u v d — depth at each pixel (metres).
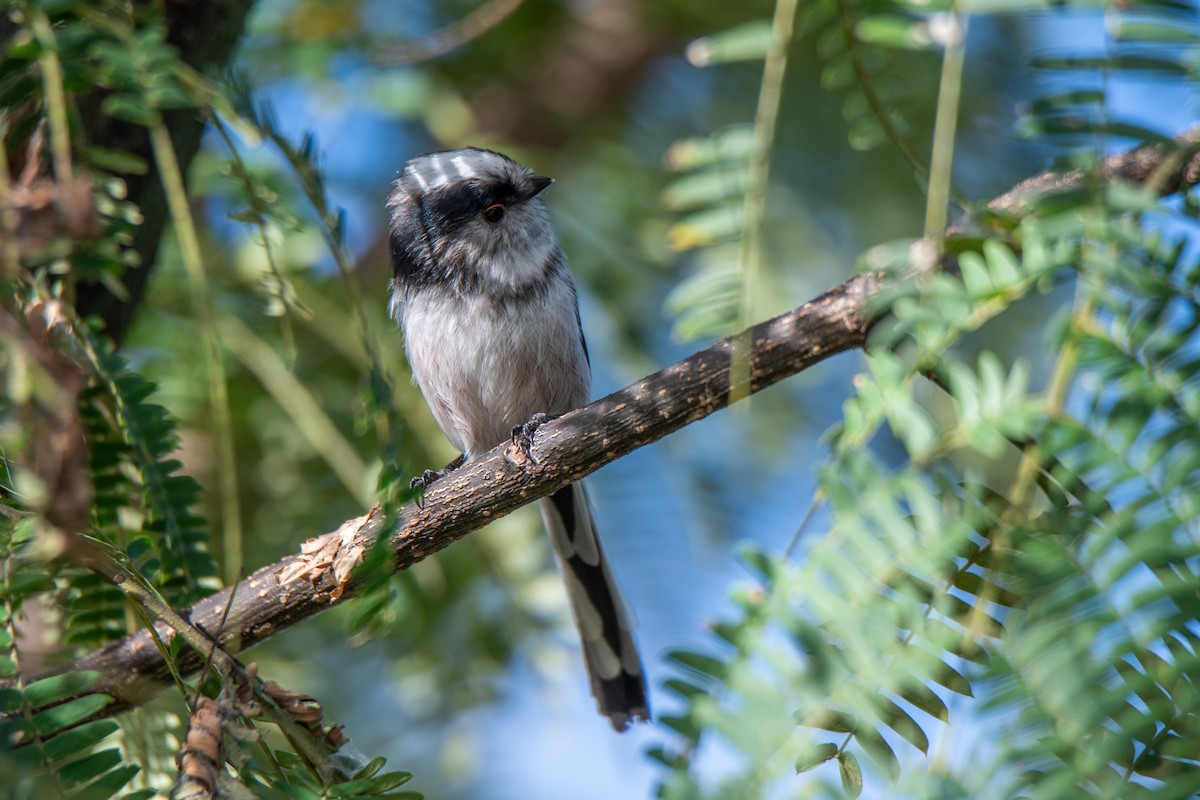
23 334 3.72
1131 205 3.93
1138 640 3.19
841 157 9.59
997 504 3.60
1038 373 8.95
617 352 8.94
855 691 3.40
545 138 10.35
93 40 4.52
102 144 5.75
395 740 8.48
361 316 4.62
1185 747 3.05
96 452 5.23
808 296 9.09
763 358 4.95
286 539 7.83
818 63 9.55
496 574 7.77
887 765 3.30
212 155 7.72
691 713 3.50
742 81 9.89
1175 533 3.34
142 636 4.96
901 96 4.75
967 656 3.43
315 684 8.02
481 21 7.24
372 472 5.39
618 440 5.31
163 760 4.94
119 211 4.73
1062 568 3.33
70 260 4.59
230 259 8.02
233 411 8.00
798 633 3.49
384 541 4.13
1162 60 4.04
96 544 4.21
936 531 3.57
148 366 7.77
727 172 5.07
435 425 8.85
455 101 9.52
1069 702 3.13
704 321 4.92
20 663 4.12
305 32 8.66
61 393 3.67
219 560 7.70
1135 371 3.66
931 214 4.30
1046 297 9.22
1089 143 4.09
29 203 3.87
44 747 3.77
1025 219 4.30
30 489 3.73
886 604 3.48
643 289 9.13
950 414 6.18
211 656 4.27
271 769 4.20
